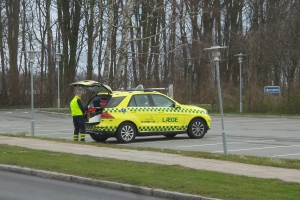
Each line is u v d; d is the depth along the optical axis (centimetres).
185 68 4853
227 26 5422
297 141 1895
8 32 5084
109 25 3484
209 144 1781
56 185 1089
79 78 5156
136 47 4891
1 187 1067
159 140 1928
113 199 943
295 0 4350
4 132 2459
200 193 919
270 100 3875
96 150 1544
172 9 3691
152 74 4372
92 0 3684
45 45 5328
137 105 1852
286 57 3972
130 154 1445
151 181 1027
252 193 900
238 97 4112
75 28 4959
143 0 3669
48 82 5025
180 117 1927
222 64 5391
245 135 2167
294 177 1066
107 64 3528
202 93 4206
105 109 1798
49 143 1739
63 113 3959
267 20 4675
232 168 1186
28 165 1281
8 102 5019
